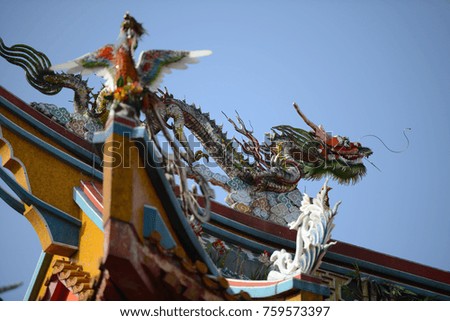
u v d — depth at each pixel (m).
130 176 30.47
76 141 43.03
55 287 39.38
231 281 37.12
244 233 44.25
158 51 33.22
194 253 32.59
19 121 41.84
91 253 39.25
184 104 48.50
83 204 40.94
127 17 33.28
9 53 44.91
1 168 41.38
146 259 29.95
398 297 45.75
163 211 31.98
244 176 47.59
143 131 31.06
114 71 32.81
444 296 47.28
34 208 40.81
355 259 45.62
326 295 35.12
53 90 45.06
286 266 36.41
